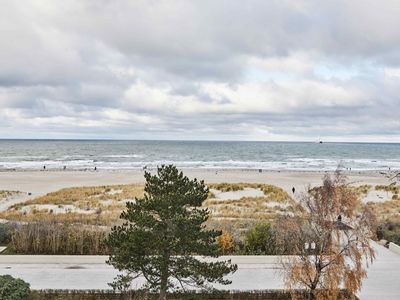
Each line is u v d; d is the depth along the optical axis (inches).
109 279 865.5
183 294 759.1
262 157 5984.3
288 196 2021.4
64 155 5762.8
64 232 1047.6
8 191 2133.4
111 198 1939.0
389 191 2326.5
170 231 650.8
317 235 708.7
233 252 1037.8
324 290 685.3
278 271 913.5
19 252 1012.5
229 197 2034.9
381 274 928.3
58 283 840.9
